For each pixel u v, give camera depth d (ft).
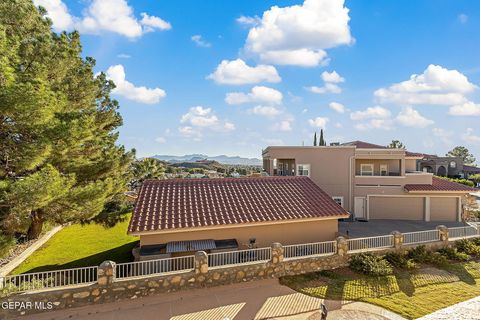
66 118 39.34
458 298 35.86
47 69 40.45
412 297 35.86
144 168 131.34
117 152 63.41
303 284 38.70
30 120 33.94
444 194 78.89
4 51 33.35
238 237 46.75
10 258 50.29
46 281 32.71
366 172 87.86
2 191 30.66
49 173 33.37
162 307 32.76
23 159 33.45
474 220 82.43
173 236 43.75
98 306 32.76
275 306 33.30
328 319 30.73
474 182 175.11
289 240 49.47
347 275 41.60
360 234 65.46
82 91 51.24
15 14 41.34
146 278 35.19
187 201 49.42
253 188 57.26
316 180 81.71
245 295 35.76
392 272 42.32
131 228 40.73
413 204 80.74
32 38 43.01
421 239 51.01
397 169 88.33
